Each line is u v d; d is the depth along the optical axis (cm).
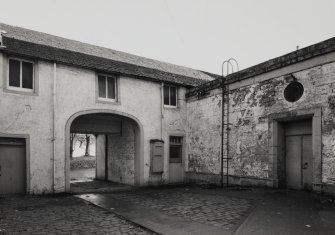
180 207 782
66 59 1122
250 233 524
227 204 795
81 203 875
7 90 998
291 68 959
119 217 684
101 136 1664
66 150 1107
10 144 1013
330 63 844
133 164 1362
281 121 997
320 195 834
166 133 1399
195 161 1393
